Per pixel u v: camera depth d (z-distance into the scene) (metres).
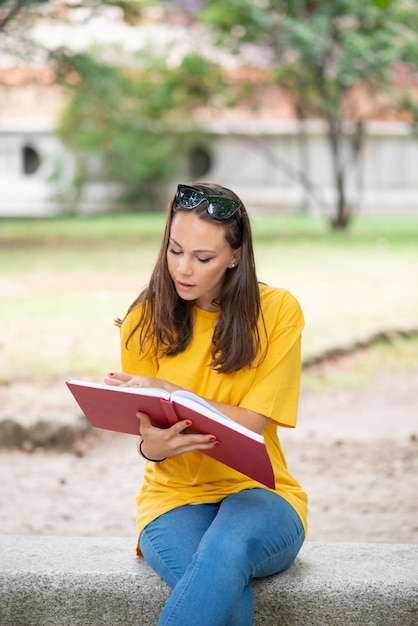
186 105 26.55
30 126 33.94
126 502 6.54
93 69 23.89
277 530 3.43
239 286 3.56
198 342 3.69
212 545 3.28
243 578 3.22
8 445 7.62
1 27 21.08
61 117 33.28
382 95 26.03
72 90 24.94
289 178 34.62
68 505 6.47
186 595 3.14
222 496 3.64
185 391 3.41
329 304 13.52
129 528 6.07
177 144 34.12
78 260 18.39
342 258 18.91
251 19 22.30
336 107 24.03
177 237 3.47
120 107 31.47
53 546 3.88
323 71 23.67
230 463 3.47
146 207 34.59
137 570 3.63
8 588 3.62
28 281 15.50
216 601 3.13
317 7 22.80
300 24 22.00
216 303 3.66
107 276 16.14
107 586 3.59
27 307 13.04
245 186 34.94
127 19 23.19
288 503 3.60
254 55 23.53
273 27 22.48
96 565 3.68
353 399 9.35
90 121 32.91
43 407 8.31
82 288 14.78
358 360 10.88
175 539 3.46
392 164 34.56
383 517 6.22
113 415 3.56
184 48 25.28
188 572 3.21
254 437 3.22
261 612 3.55
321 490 6.78
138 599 3.58
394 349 11.48
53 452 7.55
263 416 3.60
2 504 6.46
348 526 6.07
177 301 3.67
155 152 33.16
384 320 12.38
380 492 6.71
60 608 3.62
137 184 34.28
